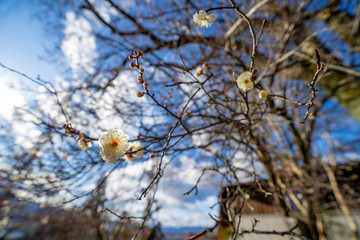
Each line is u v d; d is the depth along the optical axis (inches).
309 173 161.6
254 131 126.6
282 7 163.6
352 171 184.5
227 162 95.8
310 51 163.8
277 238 163.3
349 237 160.9
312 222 137.2
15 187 109.0
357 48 149.9
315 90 52.7
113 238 263.1
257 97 125.3
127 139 68.6
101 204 159.8
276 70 140.9
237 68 147.9
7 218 186.7
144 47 167.5
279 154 152.9
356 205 166.9
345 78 160.9
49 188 94.8
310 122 162.4
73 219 284.0
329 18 159.9
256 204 193.2
